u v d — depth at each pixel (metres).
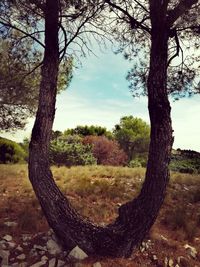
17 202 9.52
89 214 8.79
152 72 6.95
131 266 6.57
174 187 12.08
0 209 8.84
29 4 7.63
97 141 27.89
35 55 10.55
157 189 6.72
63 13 8.14
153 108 6.83
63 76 15.88
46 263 6.45
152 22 7.09
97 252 6.74
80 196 10.29
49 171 6.84
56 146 21.28
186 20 7.99
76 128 34.28
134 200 6.93
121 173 13.63
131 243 6.82
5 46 10.06
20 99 16.23
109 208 9.31
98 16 8.24
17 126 18.81
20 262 6.47
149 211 6.76
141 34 9.27
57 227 6.77
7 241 7.04
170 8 8.01
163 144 6.73
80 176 12.87
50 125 6.89
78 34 7.96
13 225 7.76
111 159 27.86
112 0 7.90
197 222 8.98
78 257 6.50
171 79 9.51
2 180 12.17
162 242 7.53
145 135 35.34
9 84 12.15
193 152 28.75
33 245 6.93
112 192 10.48
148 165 6.82
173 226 8.53
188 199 10.85
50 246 6.80
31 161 6.79
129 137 35.06
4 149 21.14
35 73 14.66
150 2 7.07
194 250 7.57
